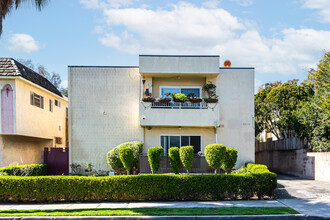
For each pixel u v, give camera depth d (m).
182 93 18.33
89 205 11.92
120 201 12.69
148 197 12.70
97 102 17.95
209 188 12.63
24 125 18.88
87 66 18.06
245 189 12.64
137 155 16.47
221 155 14.21
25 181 12.65
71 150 17.77
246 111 17.92
